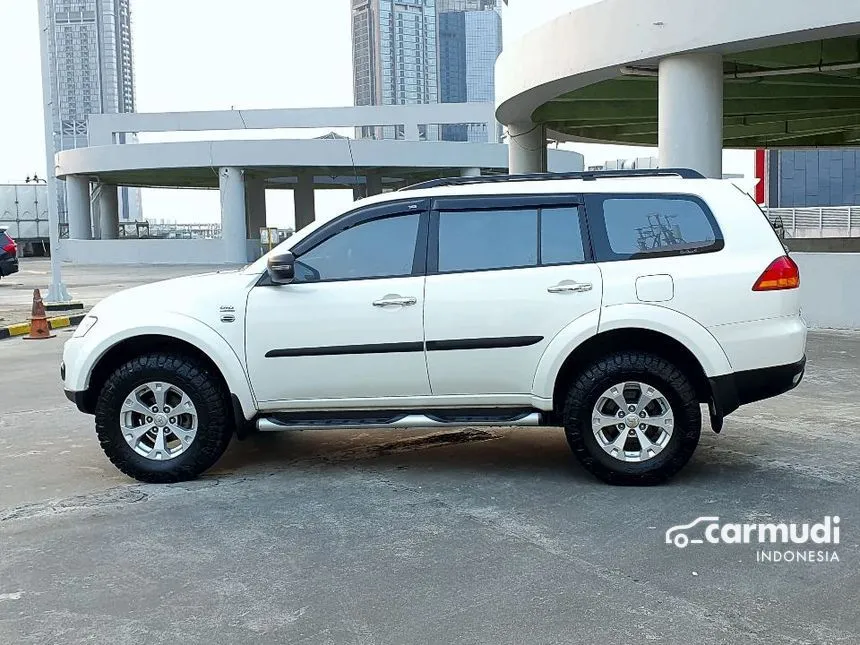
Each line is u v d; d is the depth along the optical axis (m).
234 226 41.44
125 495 5.75
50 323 15.98
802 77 16.84
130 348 6.14
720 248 5.68
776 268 5.64
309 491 5.77
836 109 21.59
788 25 11.27
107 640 3.70
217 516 5.28
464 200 5.91
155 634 3.75
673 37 12.26
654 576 4.28
